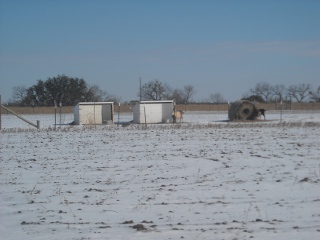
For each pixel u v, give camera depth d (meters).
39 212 10.01
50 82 109.50
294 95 132.38
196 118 62.31
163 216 9.47
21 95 112.81
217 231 8.23
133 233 8.20
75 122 51.44
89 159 18.97
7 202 11.05
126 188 12.50
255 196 11.31
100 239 7.88
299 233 8.04
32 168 16.58
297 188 12.23
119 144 25.59
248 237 7.80
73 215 9.66
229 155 19.91
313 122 45.94
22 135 33.19
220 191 11.94
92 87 113.94
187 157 19.27
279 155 19.66
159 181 13.57
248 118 52.97
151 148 23.25
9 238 8.12
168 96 115.19
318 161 17.53
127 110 90.19
